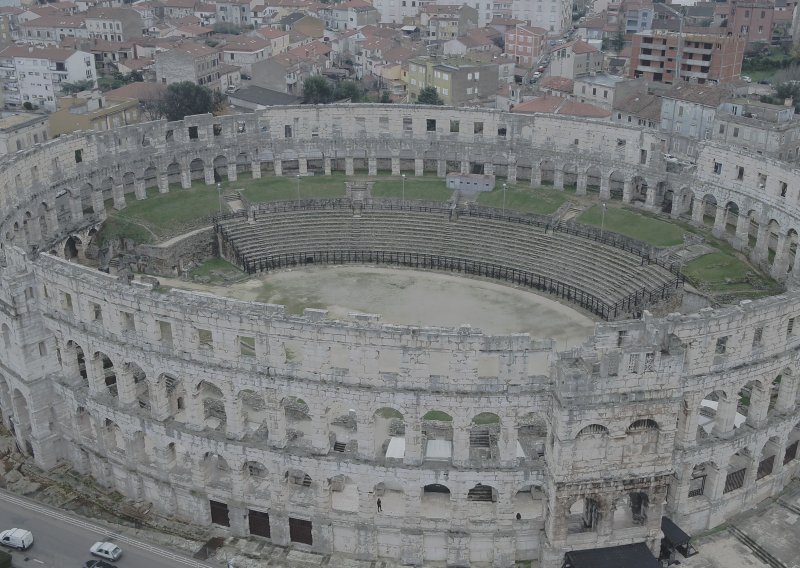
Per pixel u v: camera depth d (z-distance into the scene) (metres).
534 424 79.88
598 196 140.88
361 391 70.06
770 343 73.19
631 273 117.94
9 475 86.44
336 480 78.88
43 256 81.94
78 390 82.44
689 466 73.62
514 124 143.75
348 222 136.38
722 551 74.12
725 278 112.50
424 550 74.12
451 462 71.81
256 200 140.38
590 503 72.44
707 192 125.44
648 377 65.69
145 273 128.12
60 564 74.00
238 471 75.88
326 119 148.75
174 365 74.69
